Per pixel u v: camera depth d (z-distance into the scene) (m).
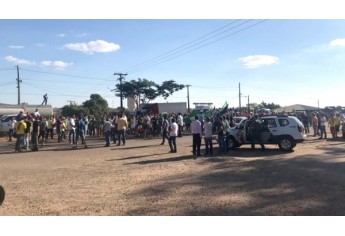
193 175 11.33
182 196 8.66
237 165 13.13
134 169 12.78
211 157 15.41
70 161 15.41
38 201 8.47
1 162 15.48
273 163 13.42
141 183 10.28
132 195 8.85
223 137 17.11
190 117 36.75
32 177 11.64
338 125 24.64
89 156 17.02
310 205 7.71
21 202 8.41
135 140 26.34
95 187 9.90
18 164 14.75
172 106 46.62
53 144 24.27
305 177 10.63
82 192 9.32
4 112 42.09
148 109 46.22
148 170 12.50
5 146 23.56
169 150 18.72
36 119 22.70
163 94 70.75
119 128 22.41
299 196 8.48
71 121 24.62
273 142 17.52
